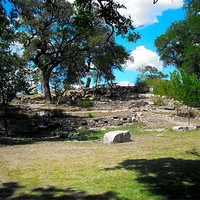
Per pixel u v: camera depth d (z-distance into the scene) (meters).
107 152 8.18
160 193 3.45
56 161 6.86
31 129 17.52
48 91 30.64
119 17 6.53
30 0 24.91
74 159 7.07
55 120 19.56
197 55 33.06
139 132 15.95
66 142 12.27
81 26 6.83
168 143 9.66
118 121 21.09
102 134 16.03
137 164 5.69
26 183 4.56
